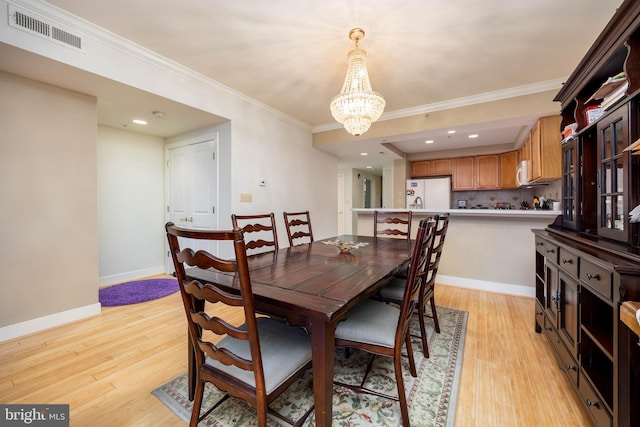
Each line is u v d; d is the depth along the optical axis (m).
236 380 1.10
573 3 1.71
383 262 1.79
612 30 1.39
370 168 7.55
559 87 2.80
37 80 2.20
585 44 2.16
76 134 2.44
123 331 2.28
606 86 1.53
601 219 1.61
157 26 1.99
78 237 2.48
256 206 3.54
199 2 1.74
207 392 1.55
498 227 3.27
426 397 1.50
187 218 3.80
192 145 3.68
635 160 1.28
